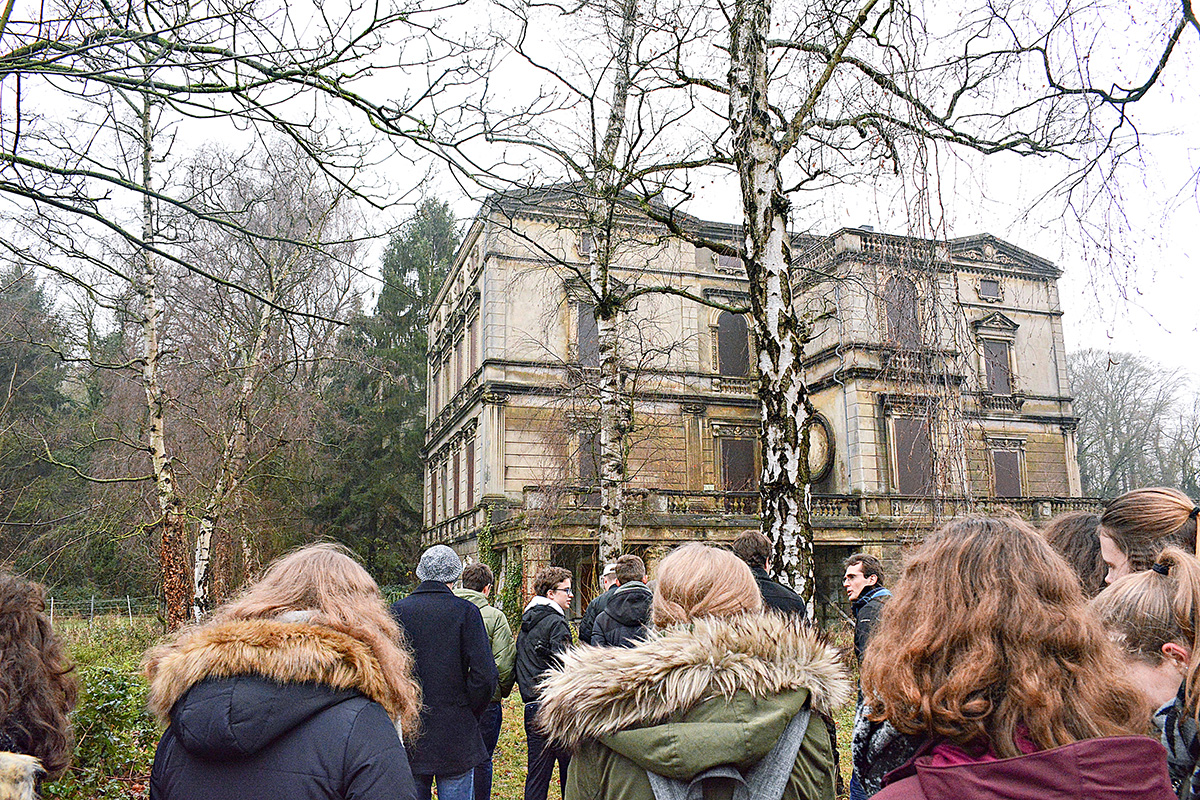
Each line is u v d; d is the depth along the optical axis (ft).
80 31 17.76
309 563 8.34
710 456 92.43
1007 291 100.73
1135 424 138.10
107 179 18.16
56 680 7.84
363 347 124.67
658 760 6.82
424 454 125.29
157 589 77.00
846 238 42.34
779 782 7.01
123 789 21.07
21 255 24.03
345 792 6.89
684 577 8.64
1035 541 6.26
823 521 77.71
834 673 7.61
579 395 66.80
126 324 65.31
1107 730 5.61
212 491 63.67
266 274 59.57
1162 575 8.08
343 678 7.14
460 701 15.42
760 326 26.11
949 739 5.79
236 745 6.75
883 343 23.90
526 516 70.79
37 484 77.71
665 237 41.91
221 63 17.98
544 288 87.25
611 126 40.37
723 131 35.27
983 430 26.23
